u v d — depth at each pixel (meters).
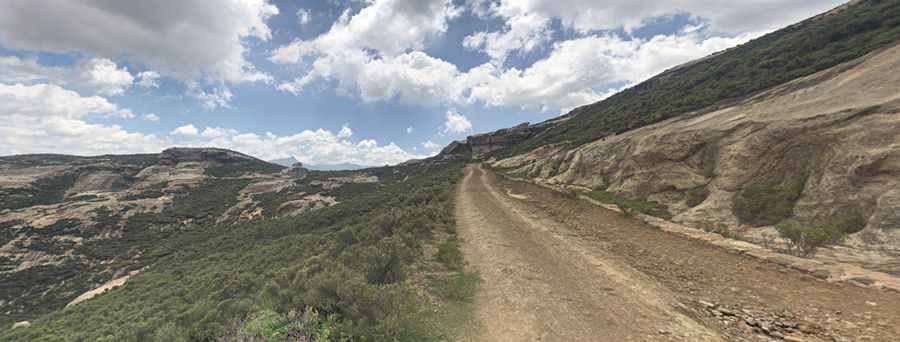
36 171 129.00
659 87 88.31
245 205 93.19
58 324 27.36
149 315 19.86
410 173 130.00
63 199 112.00
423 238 14.56
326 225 43.41
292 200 88.62
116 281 47.56
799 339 5.66
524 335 6.07
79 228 74.50
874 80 19.48
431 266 10.46
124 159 168.62
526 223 18.31
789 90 27.78
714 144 25.12
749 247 10.95
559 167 47.50
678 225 15.38
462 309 7.27
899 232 11.02
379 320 5.57
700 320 6.59
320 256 14.06
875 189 13.29
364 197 62.44
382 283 8.29
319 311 5.73
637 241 13.48
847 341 5.48
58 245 66.56
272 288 9.08
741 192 19.22
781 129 20.42
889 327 5.67
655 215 21.16
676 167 26.09
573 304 7.55
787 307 6.92
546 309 7.27
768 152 20.03
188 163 160.38
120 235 74.25
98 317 25.50
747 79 42.84
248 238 48.78
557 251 12.57
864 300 6.74
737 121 25.81
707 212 19.30
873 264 9.80
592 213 19.97
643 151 30.33
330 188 104.62
